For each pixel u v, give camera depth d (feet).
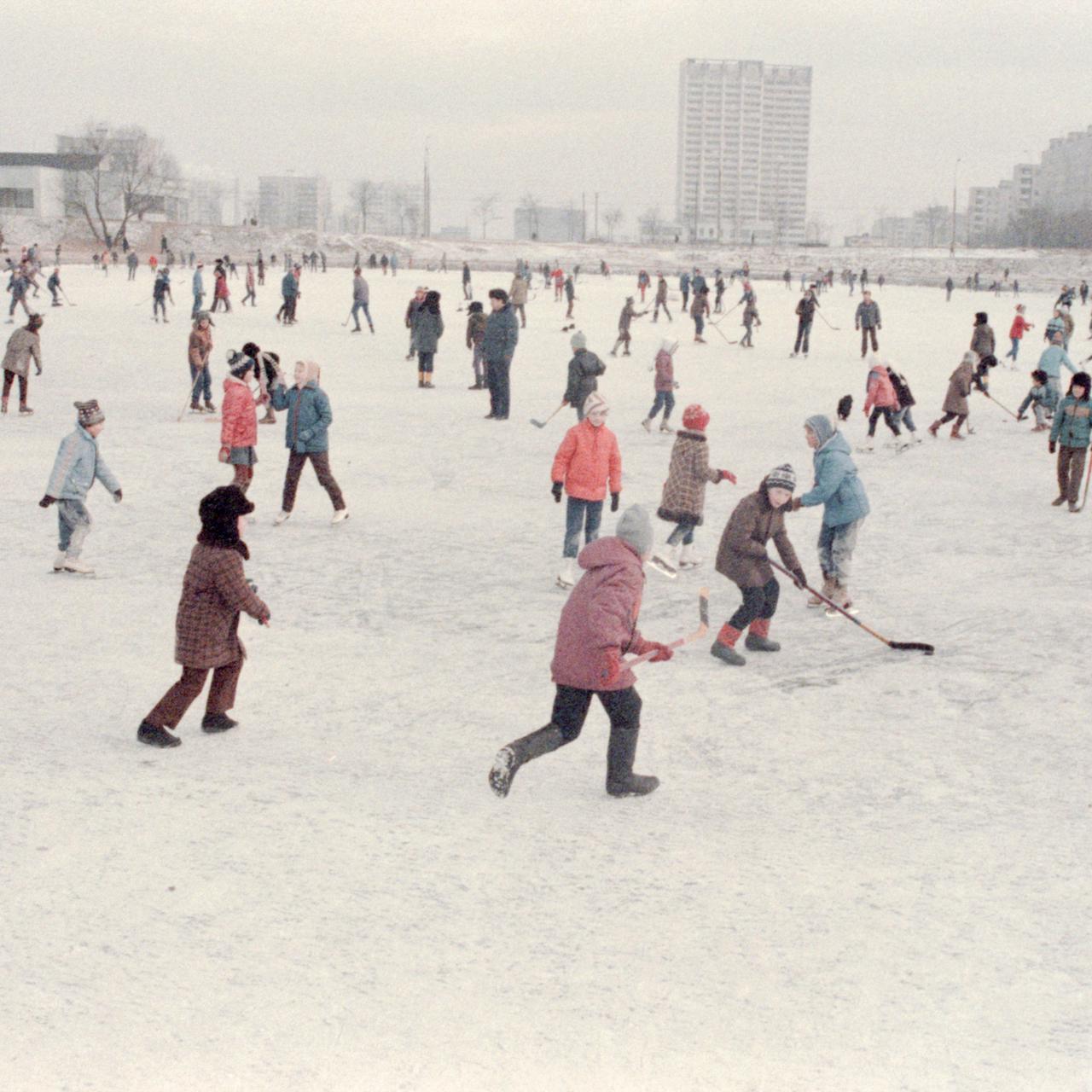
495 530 43.06
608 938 16.17
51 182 399.65
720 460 57.21
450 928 16.37
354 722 24.79
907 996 14.80
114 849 18.60
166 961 15.34
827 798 21.27
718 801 21.09
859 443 63.67
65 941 15.79
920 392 85.71
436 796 21.08
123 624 31.09
